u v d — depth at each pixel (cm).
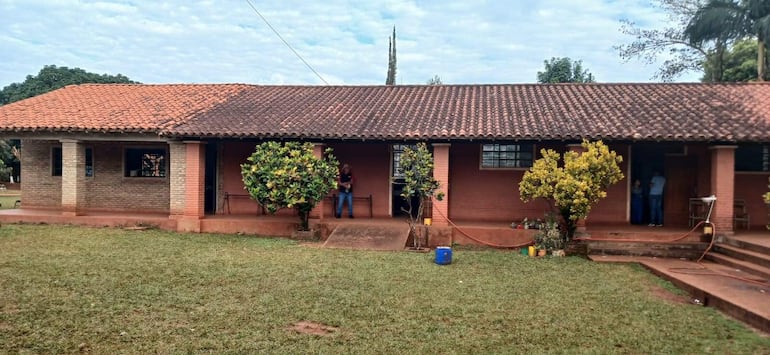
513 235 1265
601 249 1170
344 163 1530
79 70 3950
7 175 3634
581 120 1301
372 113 1462
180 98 1698
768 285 838
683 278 896
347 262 1042
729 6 2364
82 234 1323
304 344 579
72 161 1506
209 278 877
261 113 1495
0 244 1160
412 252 1178
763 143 1162
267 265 998
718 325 675
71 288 790
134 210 1653
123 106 1636
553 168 1166
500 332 634
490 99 1558
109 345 564
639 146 1406
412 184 1214
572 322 678
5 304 700
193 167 1416
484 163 1460
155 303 724
